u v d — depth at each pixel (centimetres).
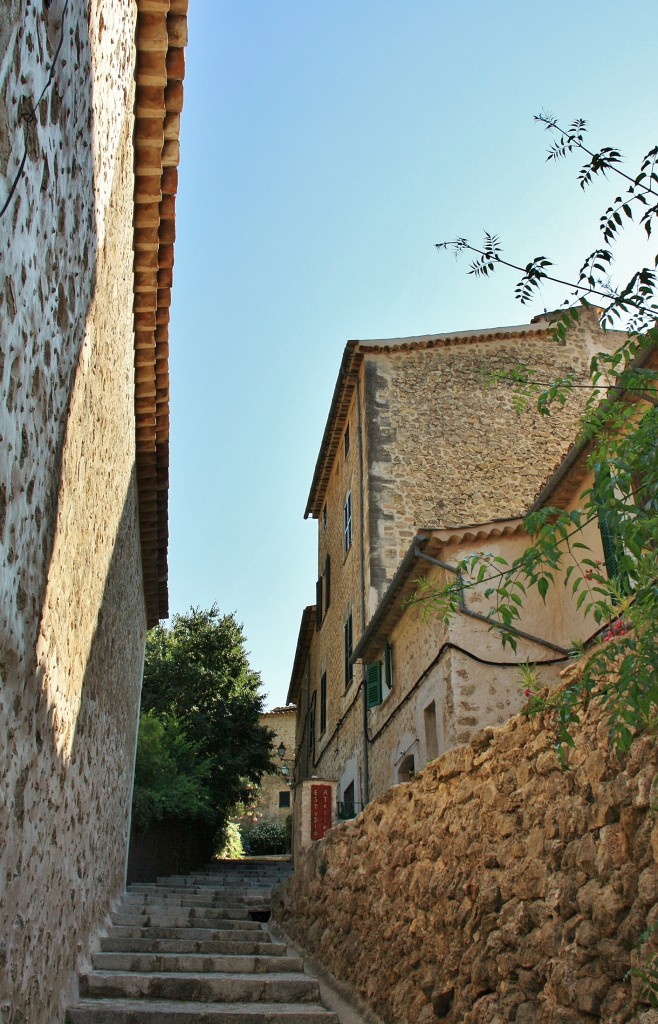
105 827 792
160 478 1028
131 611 978
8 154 257
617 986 359
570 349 1579
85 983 625
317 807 1060
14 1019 371
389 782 1173
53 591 391
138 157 654
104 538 626
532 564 326
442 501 1402
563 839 428
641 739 373
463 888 529
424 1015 545
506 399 1509
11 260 269
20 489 303
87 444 477
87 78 388
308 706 2155
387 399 1486
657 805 353
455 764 575
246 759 2430
